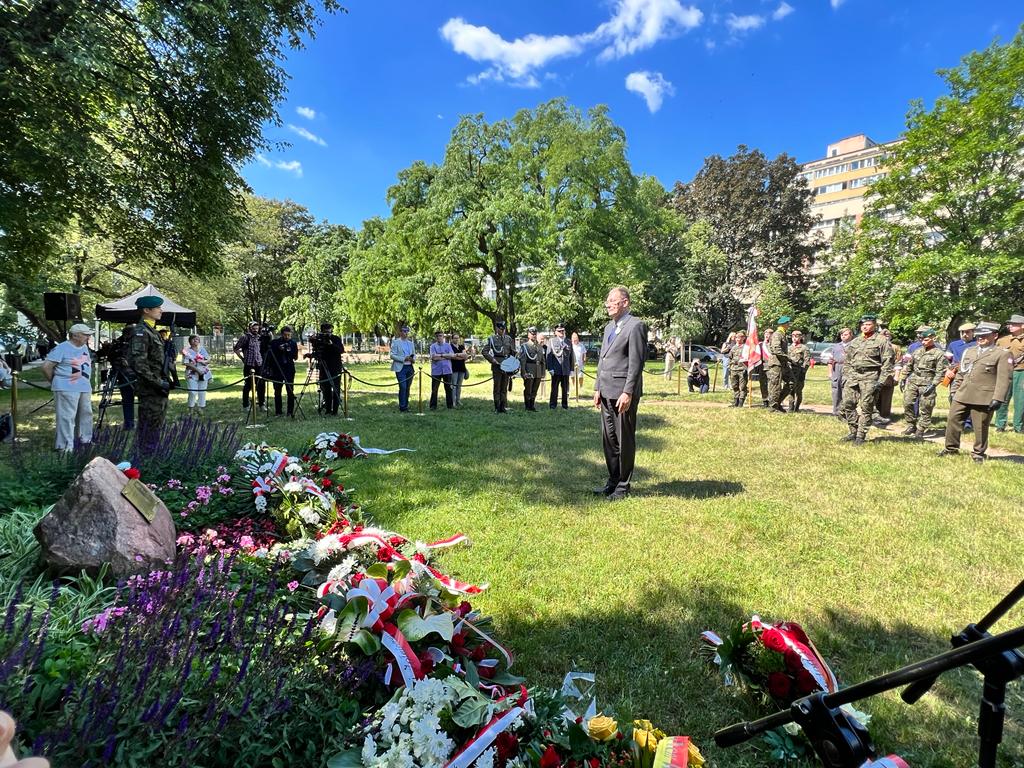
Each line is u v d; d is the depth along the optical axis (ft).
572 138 92.53
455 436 28.86
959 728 7.89
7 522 11.75
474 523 15.49
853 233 104.27
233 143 37.76
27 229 36.32
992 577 12.46
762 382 45.11
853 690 4.09
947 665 3.43
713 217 151.64
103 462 10.85
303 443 25.77
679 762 5.84
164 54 32.68
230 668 6.88
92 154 30.01
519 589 11.71
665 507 17.10
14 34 26.02
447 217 87.71
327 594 8.87
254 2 31.78
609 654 9.48
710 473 21.76
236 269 107.24
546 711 6.57
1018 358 33.24
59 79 27.27
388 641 7.61
